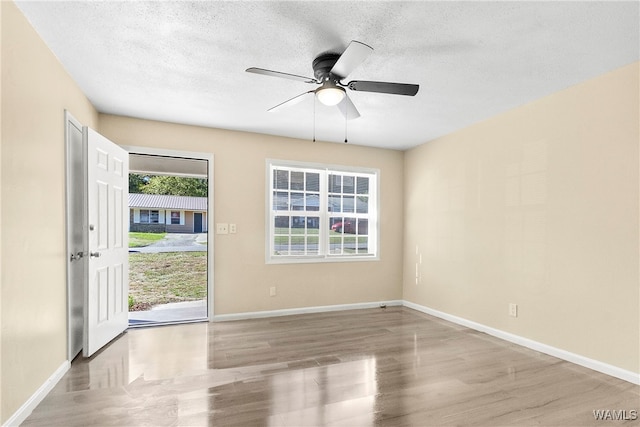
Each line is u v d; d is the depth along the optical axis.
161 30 2.06
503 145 3.45
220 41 2.18
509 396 2.25
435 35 2.09
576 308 2.78
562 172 2.89
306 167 4.51
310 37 2.13
